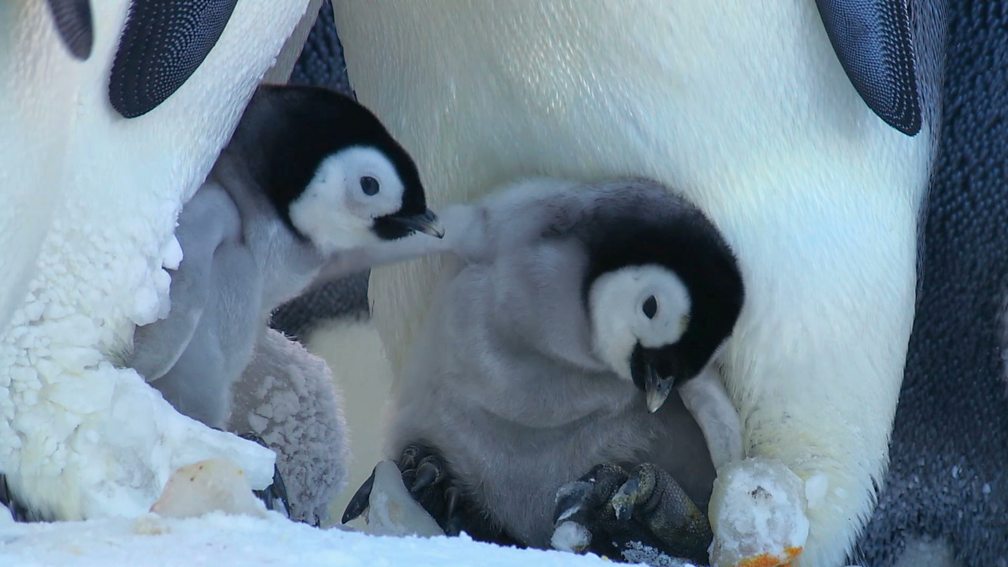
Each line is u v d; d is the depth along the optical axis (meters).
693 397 6.50
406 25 6.50
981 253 8.60
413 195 6.04
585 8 6.13
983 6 8.50
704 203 6.36
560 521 6.41
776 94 6.21
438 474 6.69
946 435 8.73
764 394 6.52
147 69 4.86
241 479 4.70
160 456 5.09
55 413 5.07
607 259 6.25
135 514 4.90
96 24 4.77
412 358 6.81
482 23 6.31
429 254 6.52
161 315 5.19
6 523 4.51
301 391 6.88
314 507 7.01
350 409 9.18
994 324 8.64
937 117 7.67
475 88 6.49
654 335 6.14
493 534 6.80
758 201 6.32
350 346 9.22
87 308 5.08
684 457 6.70
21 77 4.64
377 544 4.34
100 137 4.96
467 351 6.53
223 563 3.93
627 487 6.36
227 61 5.21
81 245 5.03
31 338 5.04
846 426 6.52
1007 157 8.57
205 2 4.90
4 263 4.78
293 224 5.99
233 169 5.86
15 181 4.70
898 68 6.09
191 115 5.17
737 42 6.12
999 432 8.69
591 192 6.43
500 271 6.43
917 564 8.74
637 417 6.65
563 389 6.52
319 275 6.31
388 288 7.20
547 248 6.36
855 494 6.53
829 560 6.52
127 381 5.09
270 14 5.26
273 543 4.18
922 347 8.73
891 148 6.45
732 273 6.20
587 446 6.68
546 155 6.55
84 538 4.19
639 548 6.45
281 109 5.97
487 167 6.69
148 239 5.11
